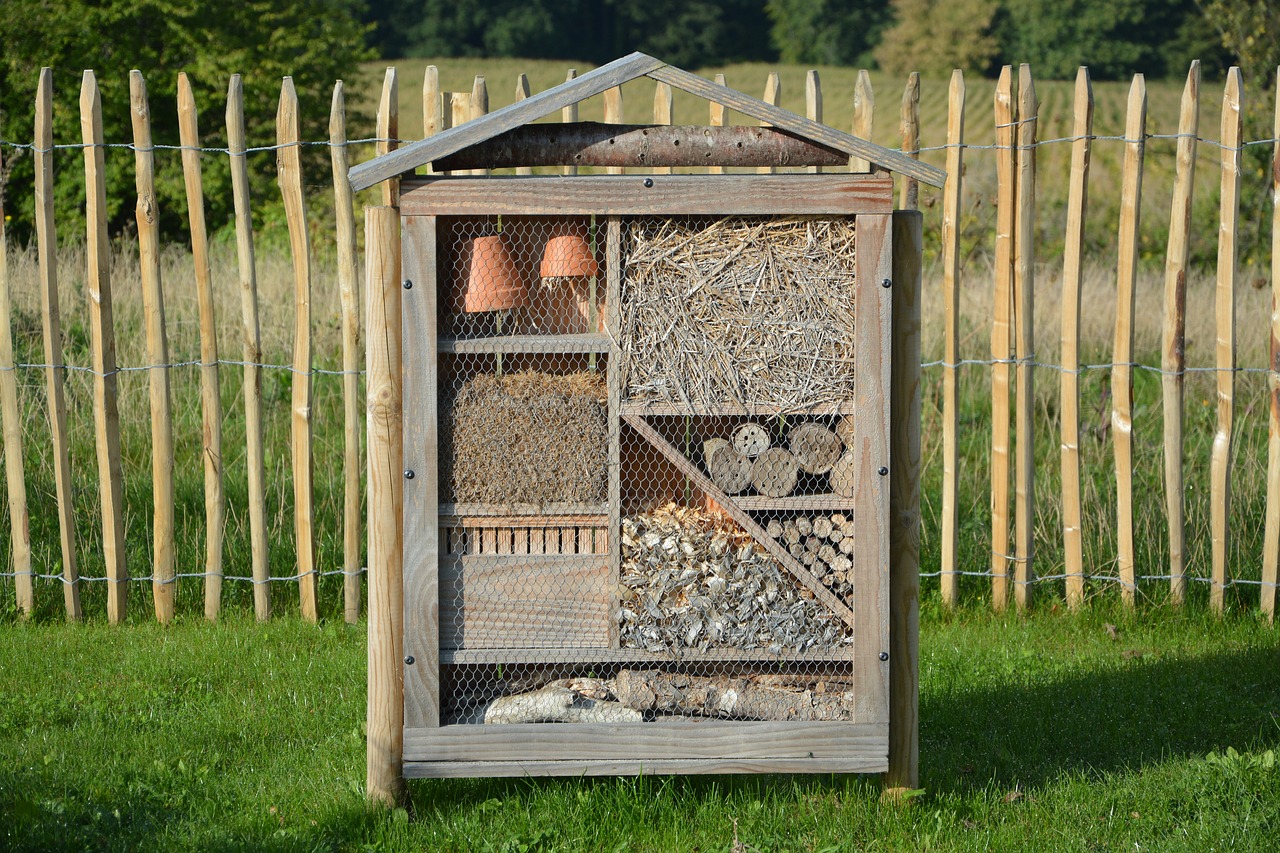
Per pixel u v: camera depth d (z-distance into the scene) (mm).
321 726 4582
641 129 3432
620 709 3688
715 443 3596
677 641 3613
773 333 3494
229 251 12617
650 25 56875
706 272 3477
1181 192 5613
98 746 4340
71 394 7504
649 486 3697
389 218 3449
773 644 3627
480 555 3582
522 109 3293
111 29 16609
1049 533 6395
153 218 5621
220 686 5055
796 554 3625
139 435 7445
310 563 5828
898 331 3605
